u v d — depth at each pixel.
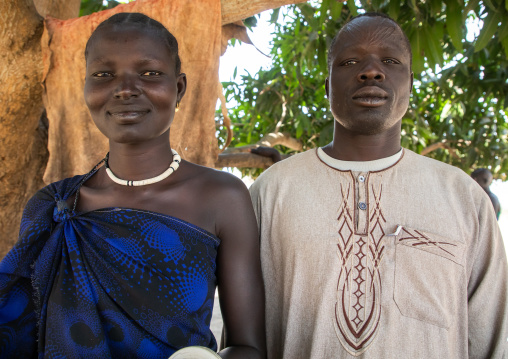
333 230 1.49
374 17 1.53
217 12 2.25
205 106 2.39
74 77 2.36
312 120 5.17
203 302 1.25
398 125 1.57
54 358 1.14
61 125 2.42
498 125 5.43
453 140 5.30
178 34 2.28
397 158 1.55
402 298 1.41
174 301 1.20
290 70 4.94
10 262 1.24
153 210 1.31
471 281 1.53
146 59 1.27
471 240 1.49
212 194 1.35
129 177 1.36
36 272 1.24
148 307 1.19
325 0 2.73
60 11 2.75
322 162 1.59
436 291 1.42
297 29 4.13
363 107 1.47
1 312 1.24
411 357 1.39
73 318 1.17
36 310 1.25
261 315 1.38
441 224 1.46
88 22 2.29
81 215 1.28
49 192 1.39
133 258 1.21
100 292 1.19
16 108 2.46
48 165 2.42
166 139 1.39
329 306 1.44
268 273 1.59
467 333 1.48
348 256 1.46
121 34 1.28
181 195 1.34
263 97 5.12
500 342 1.50
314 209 1.52
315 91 5.37
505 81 4.38
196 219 1.32
